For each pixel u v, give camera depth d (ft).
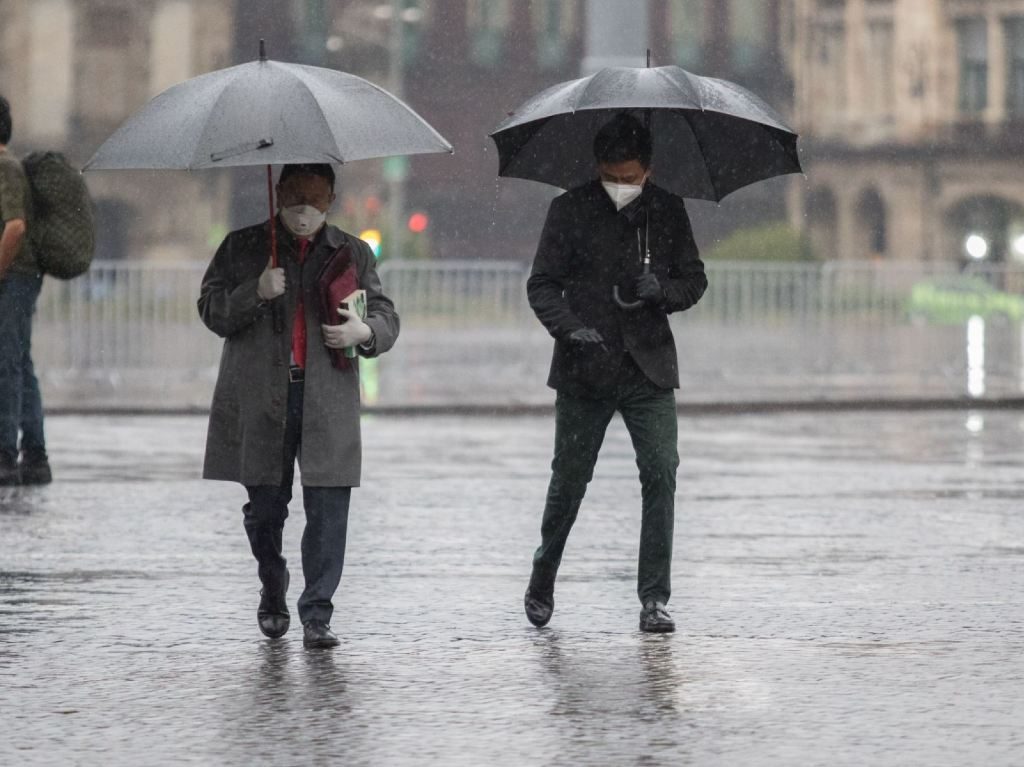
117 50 578.25
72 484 113.91
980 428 164.96
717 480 119.34
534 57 649.20
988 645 65.10
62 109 574.56
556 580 79.00
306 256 64.23
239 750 50.72
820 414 183.83
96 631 67.77
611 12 238.68
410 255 439.63
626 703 56.29
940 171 640.99
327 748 50.90
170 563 83.25
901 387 211.20
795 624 69.00
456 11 638.12
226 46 589.73
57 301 199.52
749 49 655.76
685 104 65.26
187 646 65.21
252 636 67.05
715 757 49.85
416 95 631.97
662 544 67.41
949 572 81.15
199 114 62.28
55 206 107.65
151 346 201.26
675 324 211.00
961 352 217.56
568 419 67.10
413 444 144.77
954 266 217.97
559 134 69.97
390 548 88.07
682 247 67.26
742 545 89.40
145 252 569.23
